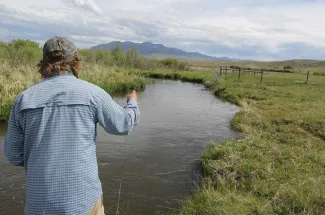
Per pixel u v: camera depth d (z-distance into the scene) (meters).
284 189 4.91
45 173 1.98
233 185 5.42
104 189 5.83
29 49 21.38
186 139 9.37
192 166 7.11
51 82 2.09
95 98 2.10
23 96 2.07
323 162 6.26
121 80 21.41
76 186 2.02
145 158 7.56
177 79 35.59
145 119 12.07
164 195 5.65
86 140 2.08
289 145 7.70
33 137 2.02
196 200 5.01
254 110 12.46
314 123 9.91
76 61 2.24
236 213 4.29
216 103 17.17
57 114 2.02
